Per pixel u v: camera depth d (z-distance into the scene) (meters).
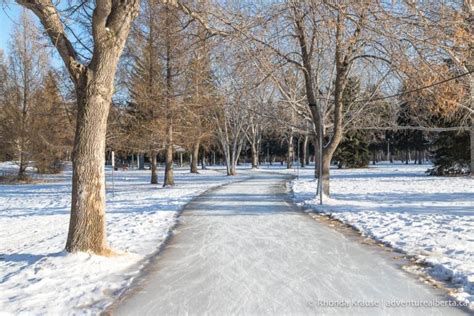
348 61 18.14
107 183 36.09
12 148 41.50
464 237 10.19
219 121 44.47
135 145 29.84
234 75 17.11
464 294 6.32
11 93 41.59
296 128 25.23
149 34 25.78
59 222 15.22
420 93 15.98
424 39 12.30
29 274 7.74
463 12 12.63
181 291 6.73
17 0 8.66
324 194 18.91
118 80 28.03
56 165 48.59
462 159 37.78
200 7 12.24
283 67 19.03
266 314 5.66
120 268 8.15
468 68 14.84
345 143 61.00
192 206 17.97
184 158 96.56
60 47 8.84
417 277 7.30
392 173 45.38
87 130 8.78
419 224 12.19
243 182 33.88
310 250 9.48
